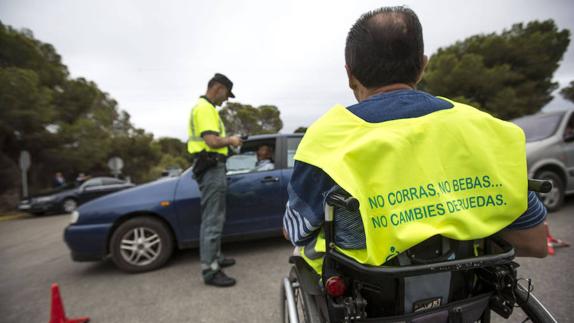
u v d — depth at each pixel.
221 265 3.09
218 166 2.69
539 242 0.85
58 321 2.15
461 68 19.88
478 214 0.75
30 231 6.84
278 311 2.18
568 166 4.29
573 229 3.51
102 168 21.16
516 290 1.03
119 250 3.04
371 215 0.74
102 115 18.98
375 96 0.87
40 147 13.93
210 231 2.67
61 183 13.13
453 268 0.78
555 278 2.34
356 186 0.72
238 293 2.49
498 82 19.22
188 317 2.18
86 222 3.02
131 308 2.37
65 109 15.92
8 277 3.35
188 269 3.11
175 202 3.11
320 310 1.04
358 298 0.85
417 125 0.78
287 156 3.47
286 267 2.99
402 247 0.72
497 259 0.81
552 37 20.62
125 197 3.13
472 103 18.36
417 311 0.85
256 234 3.30
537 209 0.83
